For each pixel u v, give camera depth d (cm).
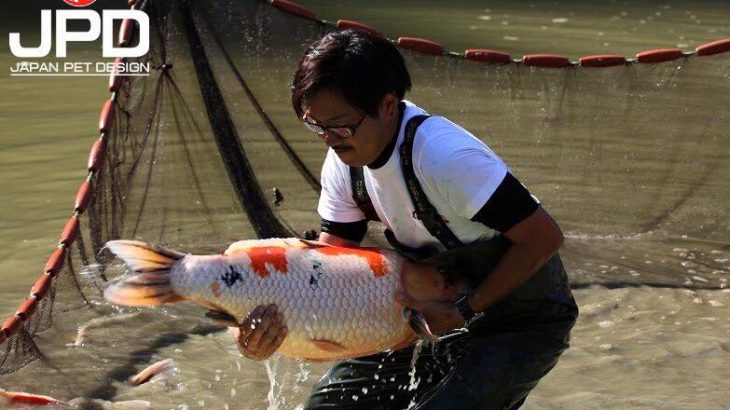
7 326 438
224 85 575
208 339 521
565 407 453
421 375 354
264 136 595
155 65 555
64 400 451
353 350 326
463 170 303
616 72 598
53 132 837
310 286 318
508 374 325
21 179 729
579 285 589
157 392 464
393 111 309
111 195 534
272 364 496
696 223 641
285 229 603
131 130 546
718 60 596
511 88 595
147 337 516
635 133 613
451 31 1305
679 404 456
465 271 330
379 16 1397
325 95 301
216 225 594
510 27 1358
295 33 572
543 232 310
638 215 637
